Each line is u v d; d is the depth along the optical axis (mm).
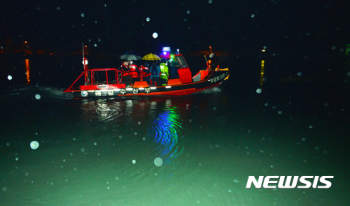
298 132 5961
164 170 4027
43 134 5730
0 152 4707
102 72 24719
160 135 5688
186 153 4703
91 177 3793
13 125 6461
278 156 4609
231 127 6336
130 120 6945
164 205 3117
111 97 10555
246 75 19766
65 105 9016
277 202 3236
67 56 48156
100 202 3170
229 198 3289
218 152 4770
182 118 7168
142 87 10836
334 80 15828
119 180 3709
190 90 11453
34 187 3518
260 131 6020
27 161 4332
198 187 3537
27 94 11188
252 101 9711
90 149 4859
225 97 10617
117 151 4770
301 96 10695
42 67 27609
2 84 14617
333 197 3369
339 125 6520
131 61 11188
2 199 3229
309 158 4539
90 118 7152
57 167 4117
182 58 12367
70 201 3195
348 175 3932
